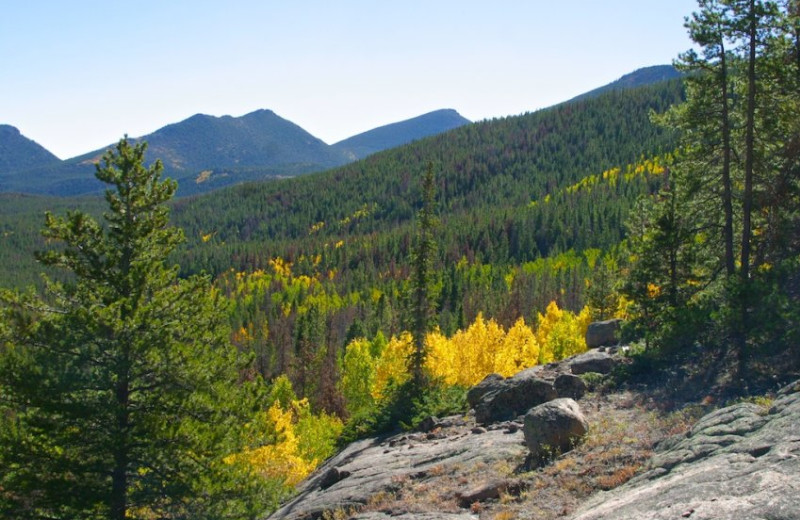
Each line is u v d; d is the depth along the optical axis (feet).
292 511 57.36
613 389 64.85
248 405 59.00
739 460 31.01
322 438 135.33
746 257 68.08
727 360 59.52
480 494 43.01
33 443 52.47
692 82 72.74
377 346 244.42
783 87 71.00
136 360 54.90
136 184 59.62
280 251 643.45
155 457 54.08
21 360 52.19
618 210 514.68
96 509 53.21
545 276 366.02
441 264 483.10
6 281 510.17
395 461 61.87
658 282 92.17
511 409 68.49
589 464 42.34
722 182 77.77
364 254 583.58
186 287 59.21
